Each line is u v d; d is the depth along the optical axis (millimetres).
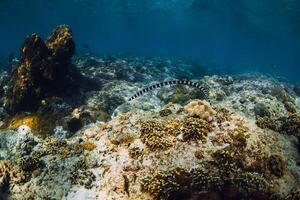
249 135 9117
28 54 13203
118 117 9961
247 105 13930
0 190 8461
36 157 8836
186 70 25906
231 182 7883
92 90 15547
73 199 7875
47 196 8070
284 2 37656
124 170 8094
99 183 8055
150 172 7840
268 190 8102
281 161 8875
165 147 8289
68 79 14555
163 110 9922
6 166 8836
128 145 8633
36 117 12477
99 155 8742
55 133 11820
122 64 21719
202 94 14664
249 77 25953
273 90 16984
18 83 13102
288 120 10516
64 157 8883
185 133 8578
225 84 19047
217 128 9125
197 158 8102
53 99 13039
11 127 12375
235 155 8414
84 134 9875
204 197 7594
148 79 20078
